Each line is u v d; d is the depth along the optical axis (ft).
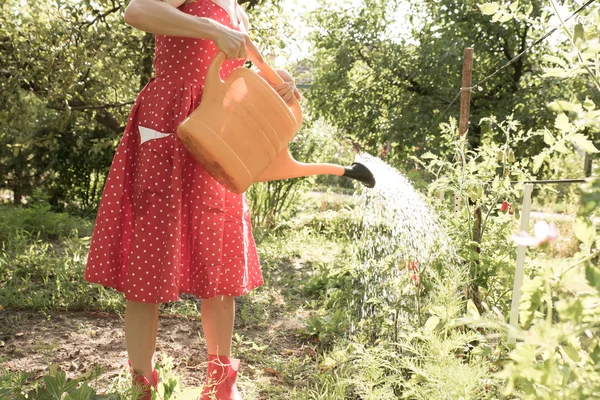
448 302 6.91
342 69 29.81
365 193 10.86
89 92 22.20
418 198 9.24
